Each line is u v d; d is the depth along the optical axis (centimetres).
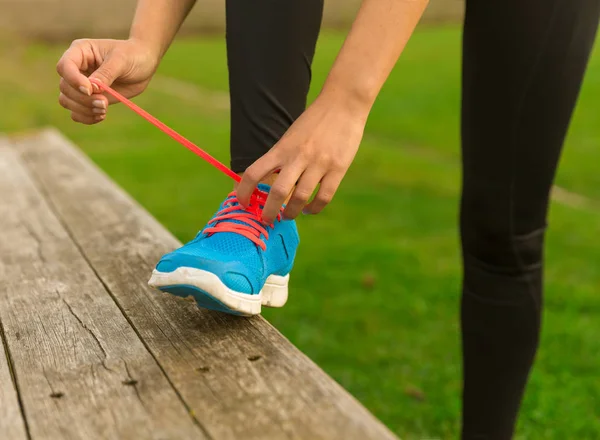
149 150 655
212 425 99
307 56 129
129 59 134
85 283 161
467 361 155
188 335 129
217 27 1416
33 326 137
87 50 131
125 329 133
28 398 109
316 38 130
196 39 1390
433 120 780
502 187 142
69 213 230
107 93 136
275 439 96
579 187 547
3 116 804
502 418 154
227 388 109
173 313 139
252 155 128
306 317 327
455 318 329
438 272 382
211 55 1202
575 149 631
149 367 117
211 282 116
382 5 113
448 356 295
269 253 129
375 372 282
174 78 1020
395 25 113
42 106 851
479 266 150
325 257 402
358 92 112
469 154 145
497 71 136
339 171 112
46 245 195
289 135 112
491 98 138
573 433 241
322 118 112
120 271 168
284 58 126
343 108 112
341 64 113
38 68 1055
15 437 99
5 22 1241
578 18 135
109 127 756
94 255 183
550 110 138
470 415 156
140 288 155
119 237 198
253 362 117
